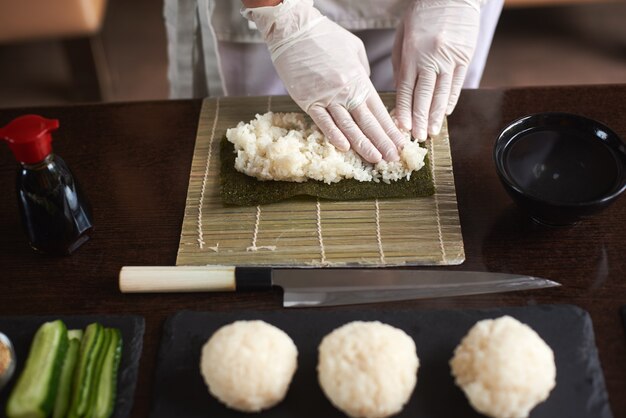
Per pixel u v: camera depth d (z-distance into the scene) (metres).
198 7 1.26
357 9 1.29
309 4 1.12
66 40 2.06
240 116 1.12
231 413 0.76
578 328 0.81
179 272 0.88
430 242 0.92
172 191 1.01
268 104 1.13
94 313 0.87
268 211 0.97
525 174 0.93
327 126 1.04
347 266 0.90
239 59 1.35
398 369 0.74
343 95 1.07
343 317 0.83
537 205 0.86
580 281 0.87
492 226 0.94
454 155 1.04
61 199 0.88
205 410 0.76
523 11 2.46
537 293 0.86
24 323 0.85
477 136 1.07
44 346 0.78
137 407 0.78
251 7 1.11
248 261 0.91
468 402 0.75
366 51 1.37
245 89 1.41
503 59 2.30
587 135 0.95
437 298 0.86
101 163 1.06
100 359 0.79
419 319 0.83
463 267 0.89
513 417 0.73
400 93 1.12
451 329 0.82
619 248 0.90
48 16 1.93
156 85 2.28
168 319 0.84
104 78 2.21
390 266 0.90
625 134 1.05
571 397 0.75
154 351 0.82
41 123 0.83
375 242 0.92
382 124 1.07
